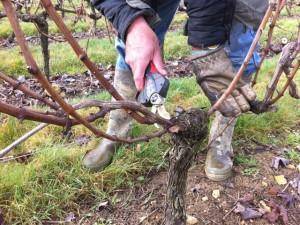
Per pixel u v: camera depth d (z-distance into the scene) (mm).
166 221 1974
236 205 2455
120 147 2779
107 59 6570
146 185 2600
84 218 2420
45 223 2385
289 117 3254
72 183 2572
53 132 3201
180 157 1725
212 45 1944
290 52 1702
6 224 2346
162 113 1475
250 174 2682
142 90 1462
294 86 1916
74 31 8281
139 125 3016
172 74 5711
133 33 1482
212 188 2562
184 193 1917
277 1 1417
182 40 7406
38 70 882
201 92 4039
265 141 2996
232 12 1878
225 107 1880
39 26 4035
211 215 2404
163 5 2246
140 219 2396
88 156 2697
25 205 2416
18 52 6633
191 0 1917
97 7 1633
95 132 1147
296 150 2951
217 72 1933
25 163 2781
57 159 2723
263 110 1872
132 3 1520
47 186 2549
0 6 6590
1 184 2512
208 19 1886
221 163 2604
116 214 2438
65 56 6371
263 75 4438
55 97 956
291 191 2574
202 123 1604
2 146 3086
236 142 2961
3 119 3473
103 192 2541
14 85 996
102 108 1150
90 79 5477
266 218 2400
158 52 1479
